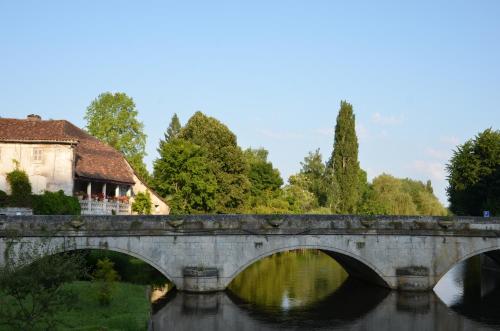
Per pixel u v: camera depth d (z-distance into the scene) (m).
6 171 42.12
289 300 33.28
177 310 28.92
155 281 37.28
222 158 64.44
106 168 49.69
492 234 35.84
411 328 26.61
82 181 47.28
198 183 56.66
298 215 34.28
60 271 18.05
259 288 38.09
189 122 67.56
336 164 79.25
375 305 31.70
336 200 78.44
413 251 35.41
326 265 53.06
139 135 67.94
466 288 39.25
